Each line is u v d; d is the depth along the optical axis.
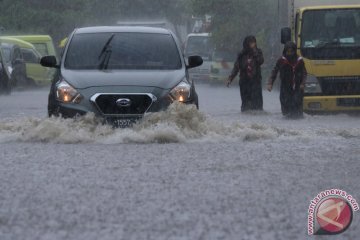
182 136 21.25
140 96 22.52
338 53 35.84
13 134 21.69
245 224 11.58
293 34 37.59
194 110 22.11
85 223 11.62
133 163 16.97
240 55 36.34
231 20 79.75
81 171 15.91
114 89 22.55
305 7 36.62
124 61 24.73
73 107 22.58
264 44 74.00
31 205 12.77
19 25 96.69
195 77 81.94
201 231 11.16
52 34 98.25
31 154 18.42
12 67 62.34
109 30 26.14
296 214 12.18
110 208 12.55
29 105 42.47
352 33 36.28
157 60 24.86
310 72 35.72
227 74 74.69
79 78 23.25
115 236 10.93
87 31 26.14
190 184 14.51
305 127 27.44
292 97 34.00
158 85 22.88
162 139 21.09
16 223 11.62
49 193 13.68
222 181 14.82
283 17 52.91
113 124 22.36
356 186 14.34
